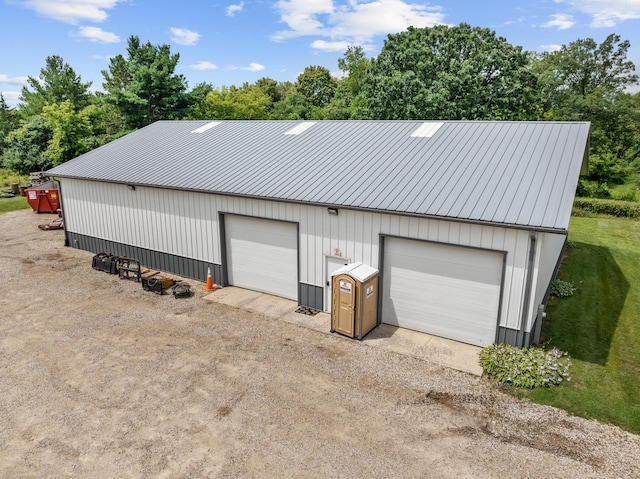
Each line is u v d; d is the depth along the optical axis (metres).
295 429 7.60
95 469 6.71
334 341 10.83
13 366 9.62
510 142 12.44
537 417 7.95
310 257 12.42
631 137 45.66
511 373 8.99
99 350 10.34
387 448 7.14
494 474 6.60
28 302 13.20
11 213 25.80
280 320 12.04
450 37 31.23
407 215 10.33
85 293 13.95
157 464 6.80
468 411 8.11
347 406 8.23
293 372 9.41
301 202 11.85
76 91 44.50
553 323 12.03
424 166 12.16
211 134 18.88
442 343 10.69
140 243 16.53
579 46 42.59
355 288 10.59
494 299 10.04
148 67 34.44
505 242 9.49
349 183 12.16
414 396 8.55
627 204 27.39
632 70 41.41
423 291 10.96
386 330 11.40
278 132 17.28
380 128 15.43
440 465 6.77
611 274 16.27
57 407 8.20
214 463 6.82
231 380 9.11
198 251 14.89
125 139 20.86
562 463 6.82
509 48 30.05
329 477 6.54
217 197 13.84
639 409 8.21
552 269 13.99
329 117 54.53
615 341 11.00
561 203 9.48
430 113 28.75
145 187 15.49
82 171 17.88
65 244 19.34
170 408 8.17
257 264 13.88
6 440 7.34
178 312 12.55
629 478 6.53
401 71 31.73
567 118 39.44
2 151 44.41
